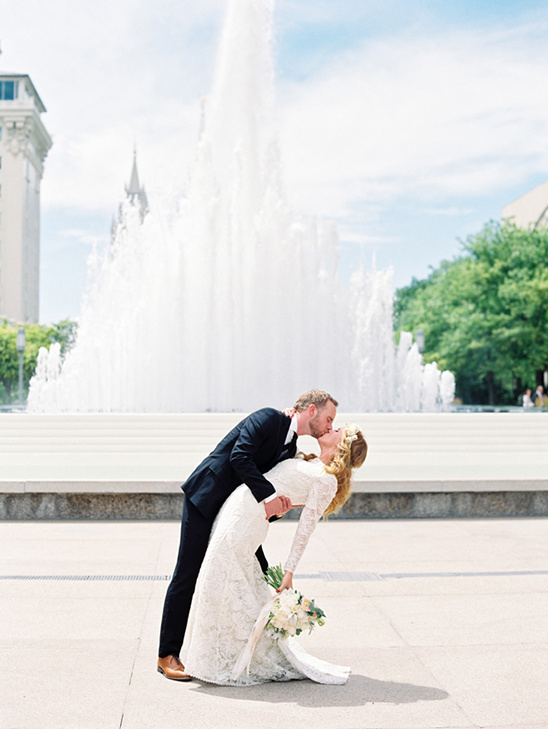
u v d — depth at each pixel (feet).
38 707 10.54
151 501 25.41
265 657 11.84
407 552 20.76
